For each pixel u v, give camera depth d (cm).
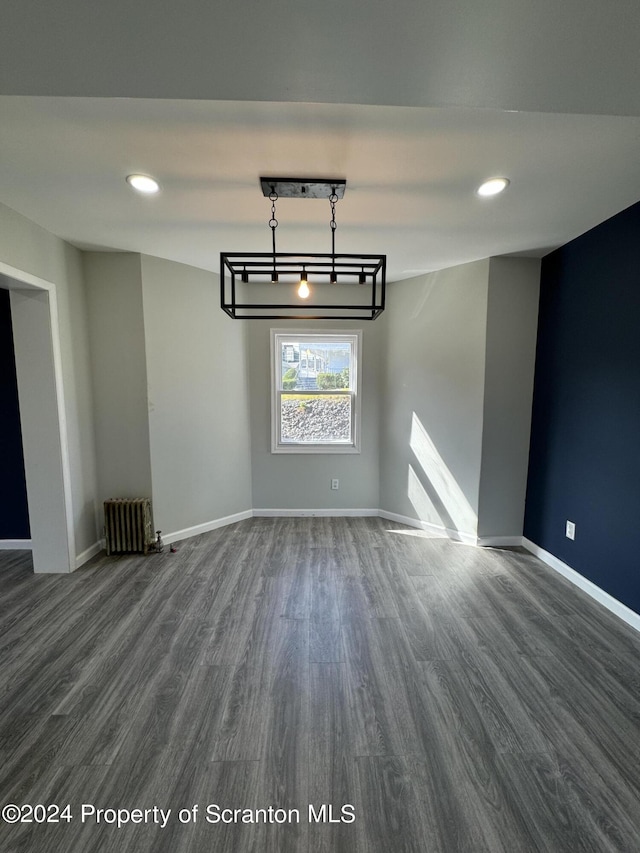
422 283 393
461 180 206
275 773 153
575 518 298
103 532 359
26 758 159
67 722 175
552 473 326
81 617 256
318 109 151
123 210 248
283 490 451
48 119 157
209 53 107
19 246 259
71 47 104
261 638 235
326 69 114
